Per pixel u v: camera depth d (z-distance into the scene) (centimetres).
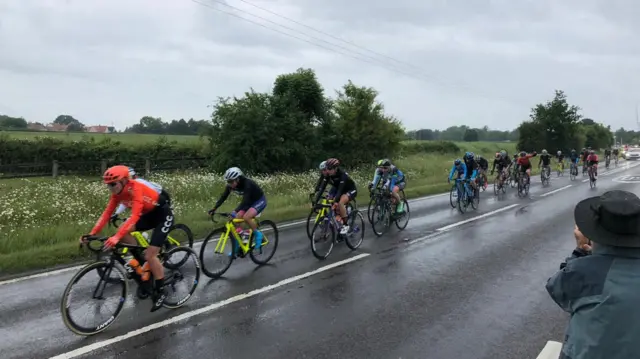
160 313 496
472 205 1335
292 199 1386
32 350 404
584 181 2373
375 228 989
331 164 787
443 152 4803
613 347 193
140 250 493
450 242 871
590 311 202
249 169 2030
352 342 429
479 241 880
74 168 1897
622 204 203
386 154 2523
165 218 503
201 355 400
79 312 436
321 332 450
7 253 742
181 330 452
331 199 781
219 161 2034
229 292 568
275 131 2106
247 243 679
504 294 566
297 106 2409
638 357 188
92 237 461
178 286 522
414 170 2536
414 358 398
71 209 1048
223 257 646
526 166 1697
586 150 2911
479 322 477
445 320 482
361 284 604
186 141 2833
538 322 477
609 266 204
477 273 659
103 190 1227
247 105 2097
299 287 590
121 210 587
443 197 1619
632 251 204
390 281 618
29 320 471
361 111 2416
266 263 710
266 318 485
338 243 858
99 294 452
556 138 4897
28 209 997
